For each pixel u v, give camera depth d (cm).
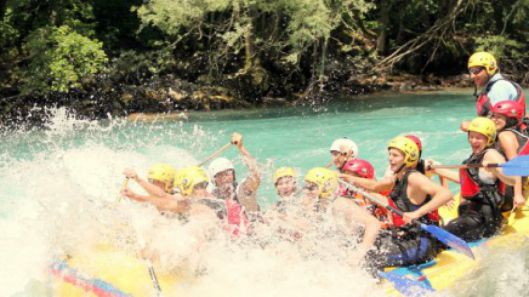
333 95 1986
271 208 507
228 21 1830
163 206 494
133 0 2019
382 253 454
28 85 1530
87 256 477
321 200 473
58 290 479
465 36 2327
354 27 2280
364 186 498
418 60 2323
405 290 427
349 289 426
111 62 1836
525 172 471
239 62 1938
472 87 2186
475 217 509
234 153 1042
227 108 1761
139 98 1702
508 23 2328
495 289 475
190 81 1877
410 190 458
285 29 1794
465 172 517
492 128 510
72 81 1552
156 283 415
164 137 1224
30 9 1744
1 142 1202
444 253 481
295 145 1115
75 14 1841
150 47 1983
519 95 587
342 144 605
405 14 2302
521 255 502
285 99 1911
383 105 1698
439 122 1323
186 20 1703
